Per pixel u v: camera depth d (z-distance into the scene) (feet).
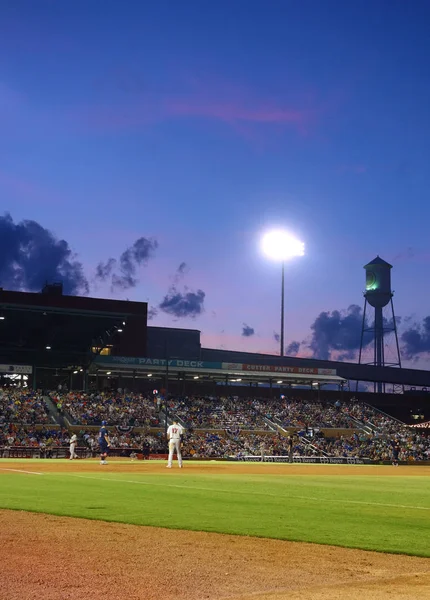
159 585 25.91
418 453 275.39
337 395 355.15
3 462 138.92
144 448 203.51
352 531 38.52
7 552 31.65
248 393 338.95
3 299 293.64
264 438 272.10
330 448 271.90
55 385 306.76
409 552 32.53
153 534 36.81
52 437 236.22
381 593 24.79
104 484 69.92
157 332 351.46
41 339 293.02
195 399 302.86
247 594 24.71
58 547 32.94
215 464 153.58
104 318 274.36
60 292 315.99
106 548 32.78
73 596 24.27
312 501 55.36
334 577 27.58
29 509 46.32
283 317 357.41
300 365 364.38
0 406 246.47
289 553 32.19
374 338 545.03
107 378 317.01
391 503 55.52
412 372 387.55
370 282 550.77
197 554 31.65
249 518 43.16
